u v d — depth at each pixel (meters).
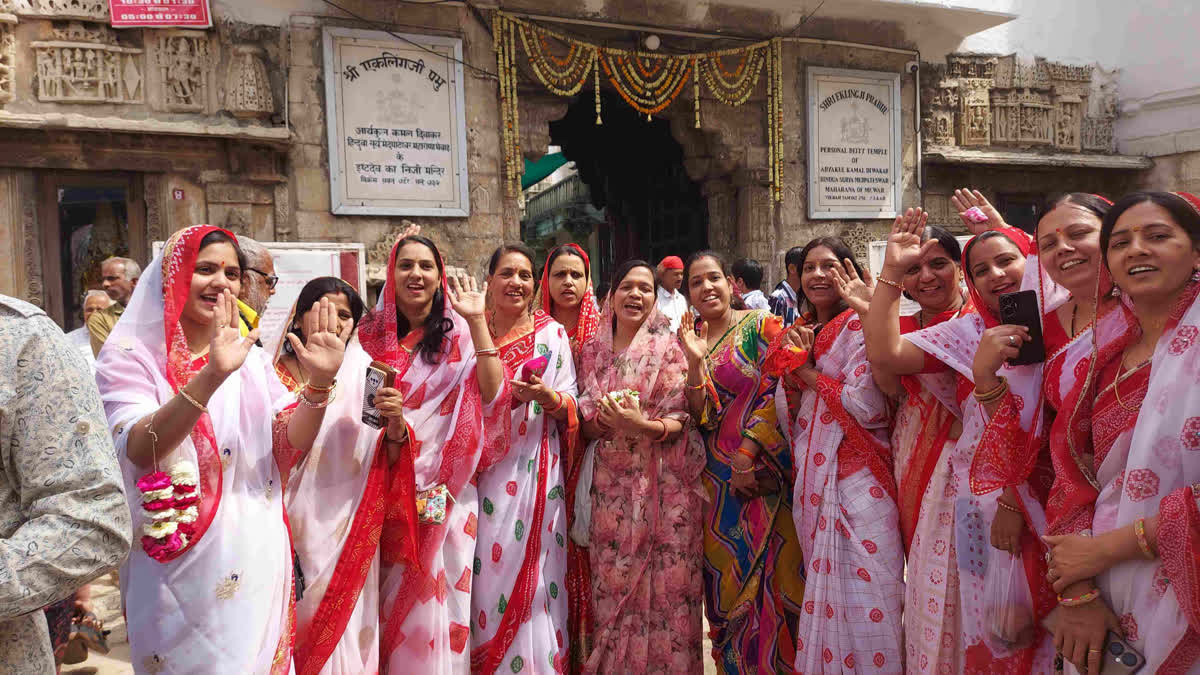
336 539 2.32
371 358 2.62
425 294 2.69
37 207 6.62
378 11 7.55
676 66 8.77
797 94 9.29
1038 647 2.12
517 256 2.96
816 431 2.68
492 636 2.66
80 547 1.29
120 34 6.74
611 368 2.94
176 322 2.00
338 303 2.71
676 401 2.86
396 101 7.62
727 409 2.98
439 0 7.62
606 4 8.37
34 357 1.34
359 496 2.37
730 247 9.59
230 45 7.03
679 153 10.88
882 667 2.46
